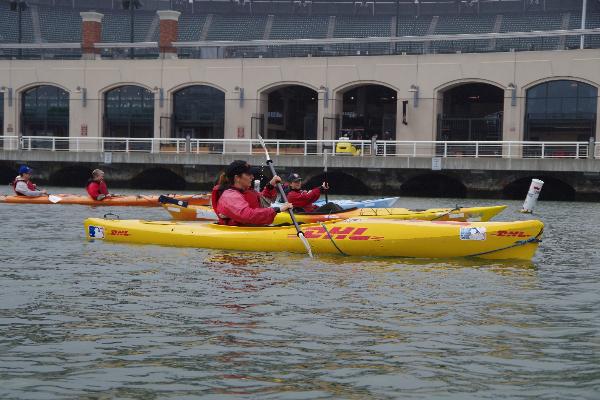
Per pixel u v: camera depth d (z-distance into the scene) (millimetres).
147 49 61969
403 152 42969
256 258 13125
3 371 6980
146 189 39906
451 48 58469
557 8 64000
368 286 10742
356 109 52156
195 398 6348
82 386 6613
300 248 13641
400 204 30234
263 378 6828
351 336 8141
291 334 8203
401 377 6867
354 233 13445
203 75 46312
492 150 41562
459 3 65875
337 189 40312
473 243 13070
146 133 47969
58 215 21625
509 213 25391
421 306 9531
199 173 39406
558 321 8852
